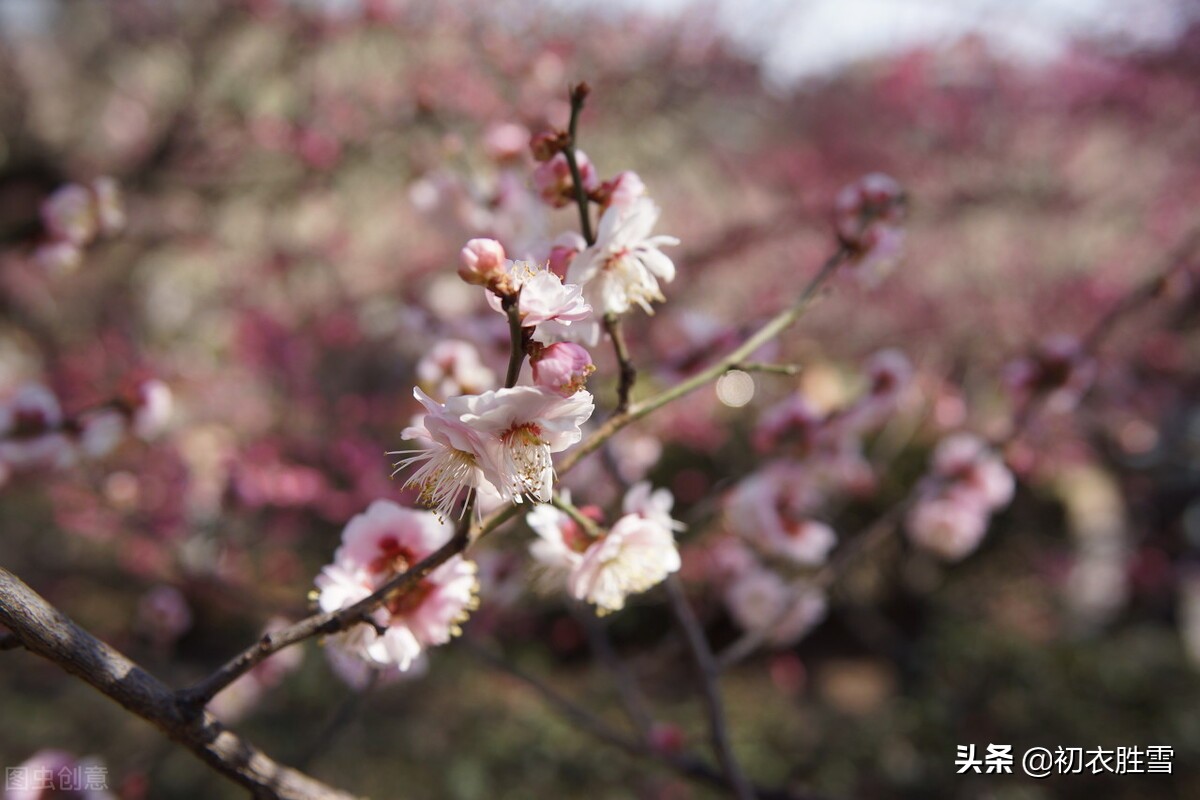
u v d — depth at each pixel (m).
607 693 5.11
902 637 6.10
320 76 5.70
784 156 7.26
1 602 1.03
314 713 4.70
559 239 1.36
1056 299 6.76
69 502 3.71
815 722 5.21
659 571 1.37
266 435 4.88
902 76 7.34
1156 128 7.20
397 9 5.25
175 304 7.56
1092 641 5.57
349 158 5.31
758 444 2.53
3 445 2.29
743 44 5.93
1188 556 7.04
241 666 1.12
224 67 6.01
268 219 5.99
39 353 6.83
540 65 4.63
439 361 2.03
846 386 5.57
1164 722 4.84
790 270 6.64
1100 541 6.88
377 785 4.30
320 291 6.06
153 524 3.69
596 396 2.38
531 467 1.01
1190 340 6.99
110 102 7.39
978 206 6.84
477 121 4.64
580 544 1.45
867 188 1.85
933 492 2.74
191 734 1.11
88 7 7.18
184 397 5.35
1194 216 7.21
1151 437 6.79
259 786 1.15
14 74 6.60
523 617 4.42
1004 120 7.24
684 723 4.85
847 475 2.95
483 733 4.66
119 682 1.08
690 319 2.27
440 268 5.45
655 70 5.66
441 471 1.10
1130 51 6.45
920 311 6.72
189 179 5.46
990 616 6.39
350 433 4.80
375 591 1.15
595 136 5.66
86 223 2.70
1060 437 6.24
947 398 5.01
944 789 4.57
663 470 5.64
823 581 2.47
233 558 3.92
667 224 7.17
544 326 1.05
